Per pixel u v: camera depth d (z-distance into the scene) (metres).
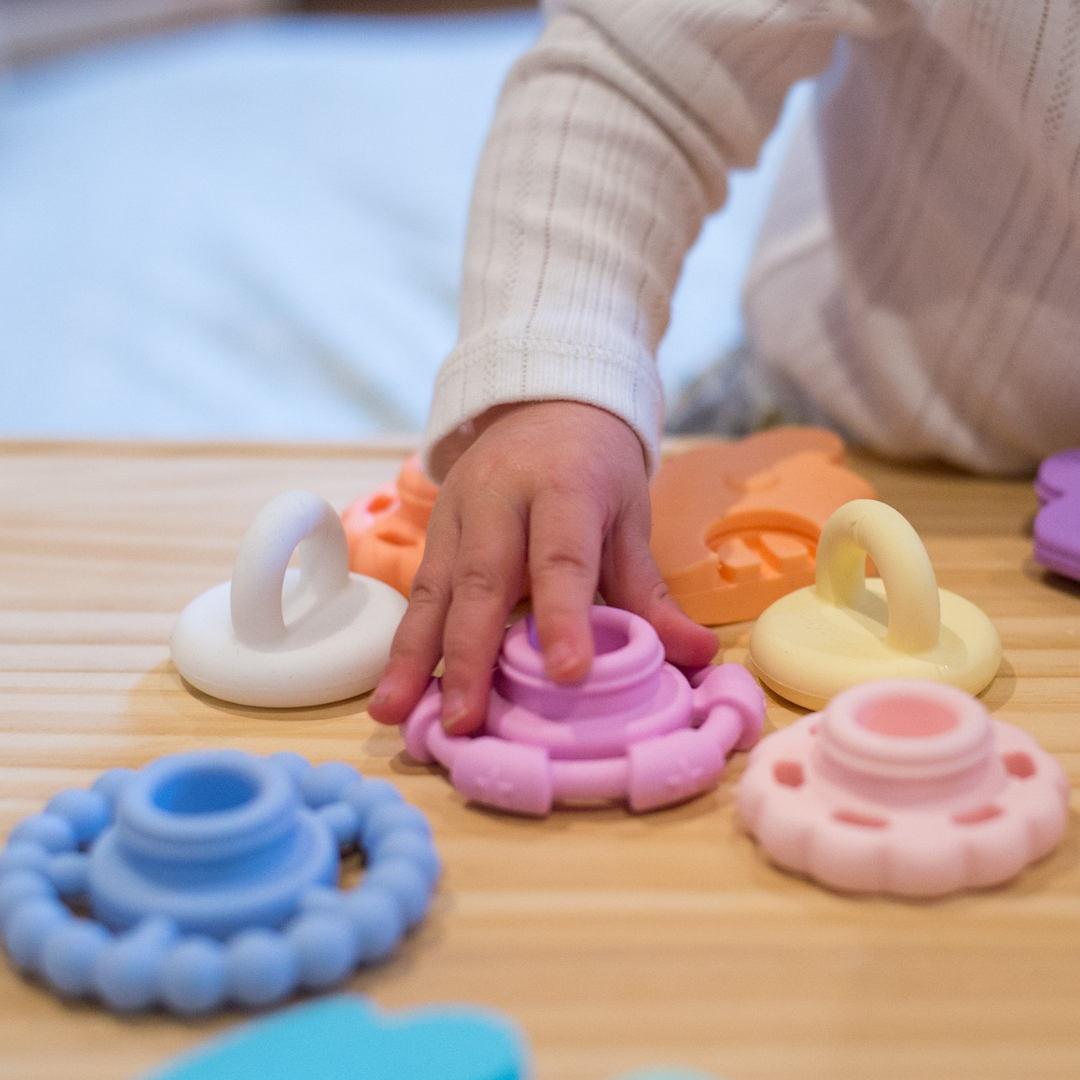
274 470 0.73
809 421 0.85
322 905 0.34
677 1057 0.30
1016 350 0.66
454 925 0.35
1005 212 0.64
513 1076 0.28
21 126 1.67
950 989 0.32
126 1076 0.30
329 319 1.18
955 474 0.72
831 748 0.38
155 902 0.34
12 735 0.46
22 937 0.33
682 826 0.40
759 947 0.34
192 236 1.33
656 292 0.59
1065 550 0.54
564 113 0.59
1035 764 0.39
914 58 0.64
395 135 1.53
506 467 0.46
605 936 0.35
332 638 0.49
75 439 0.77
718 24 0.58
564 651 0.40
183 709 0.48
